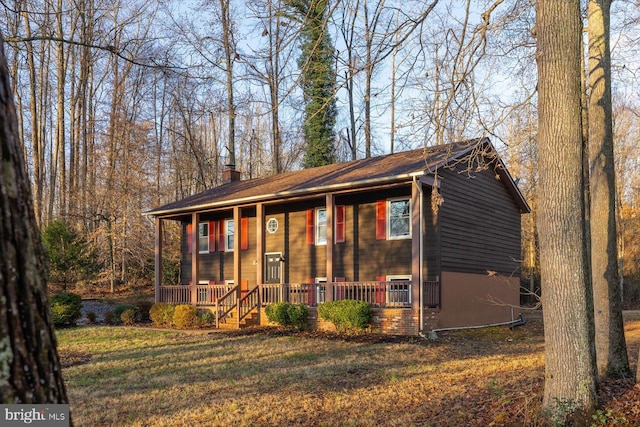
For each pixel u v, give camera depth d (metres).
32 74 26.88
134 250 29.89
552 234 5.95
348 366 10.53
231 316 18.53
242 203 19.00
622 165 33.94
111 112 32.62
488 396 7.42
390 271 17.59
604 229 8.17
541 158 6.09
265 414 7.09
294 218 20.47
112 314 20.34
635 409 5.85
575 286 5.86
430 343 13.74
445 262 16.31
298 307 16.62
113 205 29.30
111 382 9.37
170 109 34.62
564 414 5.66
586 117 11.19
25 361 2.10
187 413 7.16
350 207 18.77
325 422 6.68
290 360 11.42
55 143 35.09
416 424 6.47
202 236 23.84
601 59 8.45
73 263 28.11
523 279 32.91
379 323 15.55
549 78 5.98
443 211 16.36
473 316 17.53
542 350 12.73
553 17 5.96
